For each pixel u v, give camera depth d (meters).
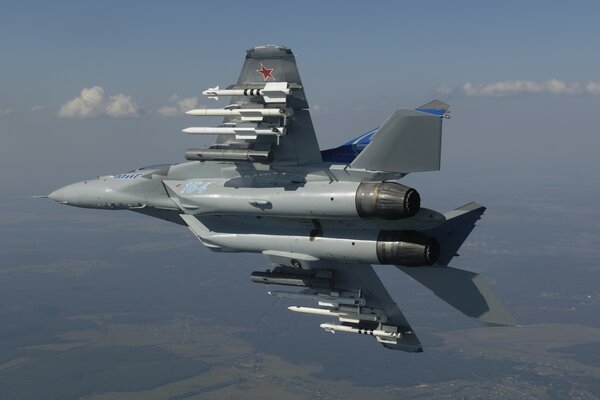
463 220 20.91
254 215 19.64
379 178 18.09
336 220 19.03
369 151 17.80
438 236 21.02
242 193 19.45
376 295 21.69
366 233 19.12
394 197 17.16
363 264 21.02
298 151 18.61
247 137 18.16
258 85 17.91
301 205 18.39
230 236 20.88
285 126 18.03
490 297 20.14
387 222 18.70
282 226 20.22
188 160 19.36
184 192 20.59
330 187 18.14
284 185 18.89
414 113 17.22
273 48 17.34
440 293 20.92
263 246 20.42
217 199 19.84
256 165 19.19
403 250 18.67
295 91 17.61
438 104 19.55
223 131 18.44
